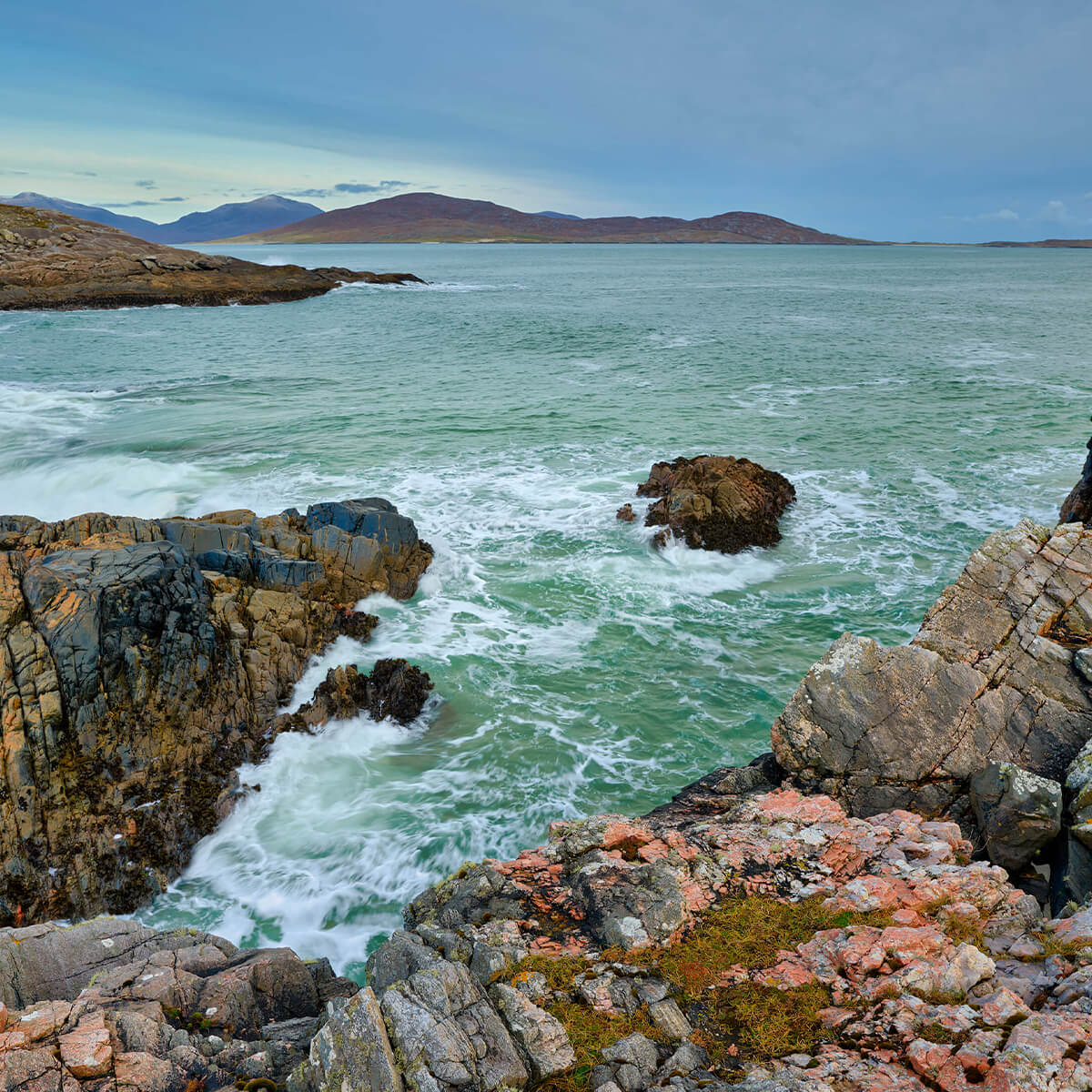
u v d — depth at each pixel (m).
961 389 46.75
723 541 25.81
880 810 12.28
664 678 19.39
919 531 27.08
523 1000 7.93
